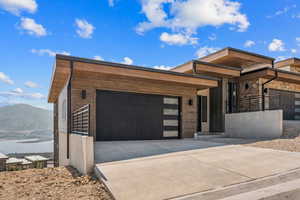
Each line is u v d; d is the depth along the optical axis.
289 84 15.01
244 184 3.79
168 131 11.31
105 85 9.45
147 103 10.77
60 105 11.81
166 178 4.08
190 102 11.99
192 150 6.95
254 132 10.80
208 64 12.02
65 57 7.40
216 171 4.51
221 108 13.37
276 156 5.86
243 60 13.98
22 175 5.11
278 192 3.45
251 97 13.46
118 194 3.35
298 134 9.18
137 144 8.45
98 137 9.36
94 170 4.91
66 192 3.71
